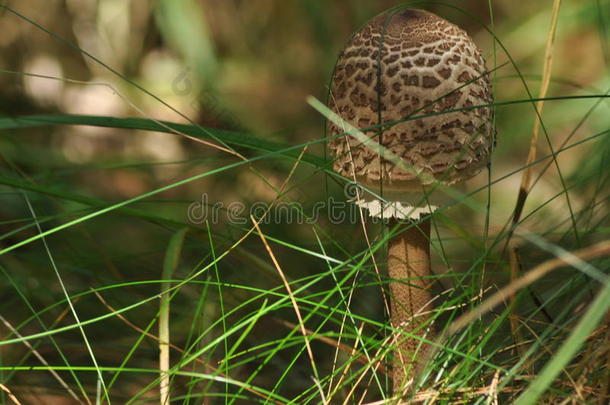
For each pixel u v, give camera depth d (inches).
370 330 78.7
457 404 75.0
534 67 117.0
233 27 137.3
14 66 118.6
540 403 74.4
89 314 80.6
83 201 77.6
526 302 78.1
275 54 135.1
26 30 118.8
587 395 74.6
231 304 80.0
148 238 85.0
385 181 75.9
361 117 75.9
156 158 109.0
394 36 75.8
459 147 75.7
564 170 95.3
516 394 75.2
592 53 117.6
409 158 75.7
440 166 75.7
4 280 80.4
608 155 79.0
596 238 79.5
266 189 85.7
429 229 76.8
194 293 80.0
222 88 121.0
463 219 85.0
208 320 79.0
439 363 75.5
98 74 123.3
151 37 125.6
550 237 80.2
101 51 123.8
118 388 78.7
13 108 108.7
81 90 121.1
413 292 76.9
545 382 71.9
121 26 123.8
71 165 94.0
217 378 74.6
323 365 79.5
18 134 107.0
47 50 120.5
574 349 71.8
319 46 132.6
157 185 97.6
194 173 98.3
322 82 126.0
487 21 133.1
